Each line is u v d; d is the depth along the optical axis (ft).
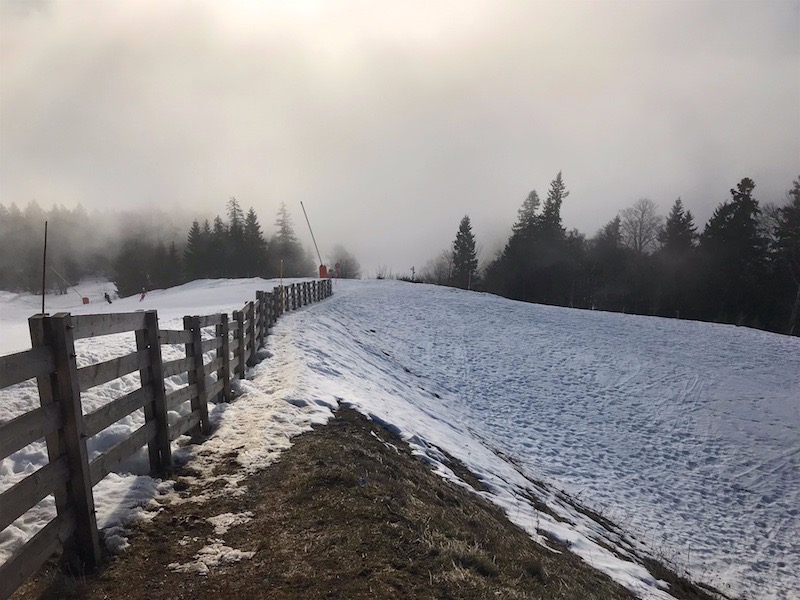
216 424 22.47
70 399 11.27
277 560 12.51
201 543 13.17
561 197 213.05
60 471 11.08
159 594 11.00
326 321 62.54
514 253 213.25
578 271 206.18
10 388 19.58
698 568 27.99
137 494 14.97
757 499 37.76
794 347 79.56
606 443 44.98
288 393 27.43
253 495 16.08
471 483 25.93
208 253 285.84
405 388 45.75
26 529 12.52
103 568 11.76
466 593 12.09
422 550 13.71
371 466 19.66
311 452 19.71
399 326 81.87
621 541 28.07
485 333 81.87
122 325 14.39
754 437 48.11
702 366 68.28
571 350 73.77
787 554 31.22
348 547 13.20
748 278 150.82
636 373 64.44
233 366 28.99
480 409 49.62
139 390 15.66
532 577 15.07
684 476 40.42
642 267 188.85
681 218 192.24
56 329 10.96
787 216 147.13
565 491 34.63
